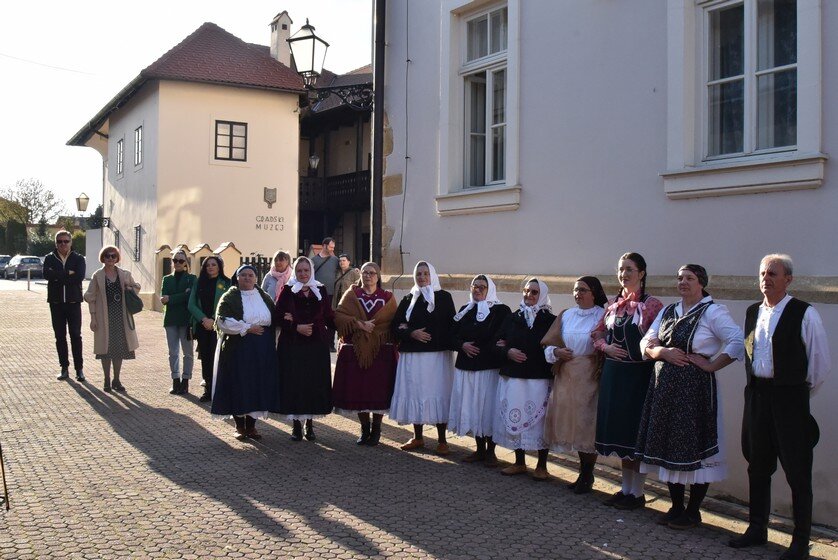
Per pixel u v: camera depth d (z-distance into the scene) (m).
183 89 22.44
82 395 9.40
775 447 4.66
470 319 6.72
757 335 4.65
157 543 4.69
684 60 6.14
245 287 7.30
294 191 24.09
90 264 34.66
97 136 30.64
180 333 9.64
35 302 25.48
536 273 7.41
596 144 6.86
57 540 4.71
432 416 6.96
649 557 4.62
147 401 9.12
